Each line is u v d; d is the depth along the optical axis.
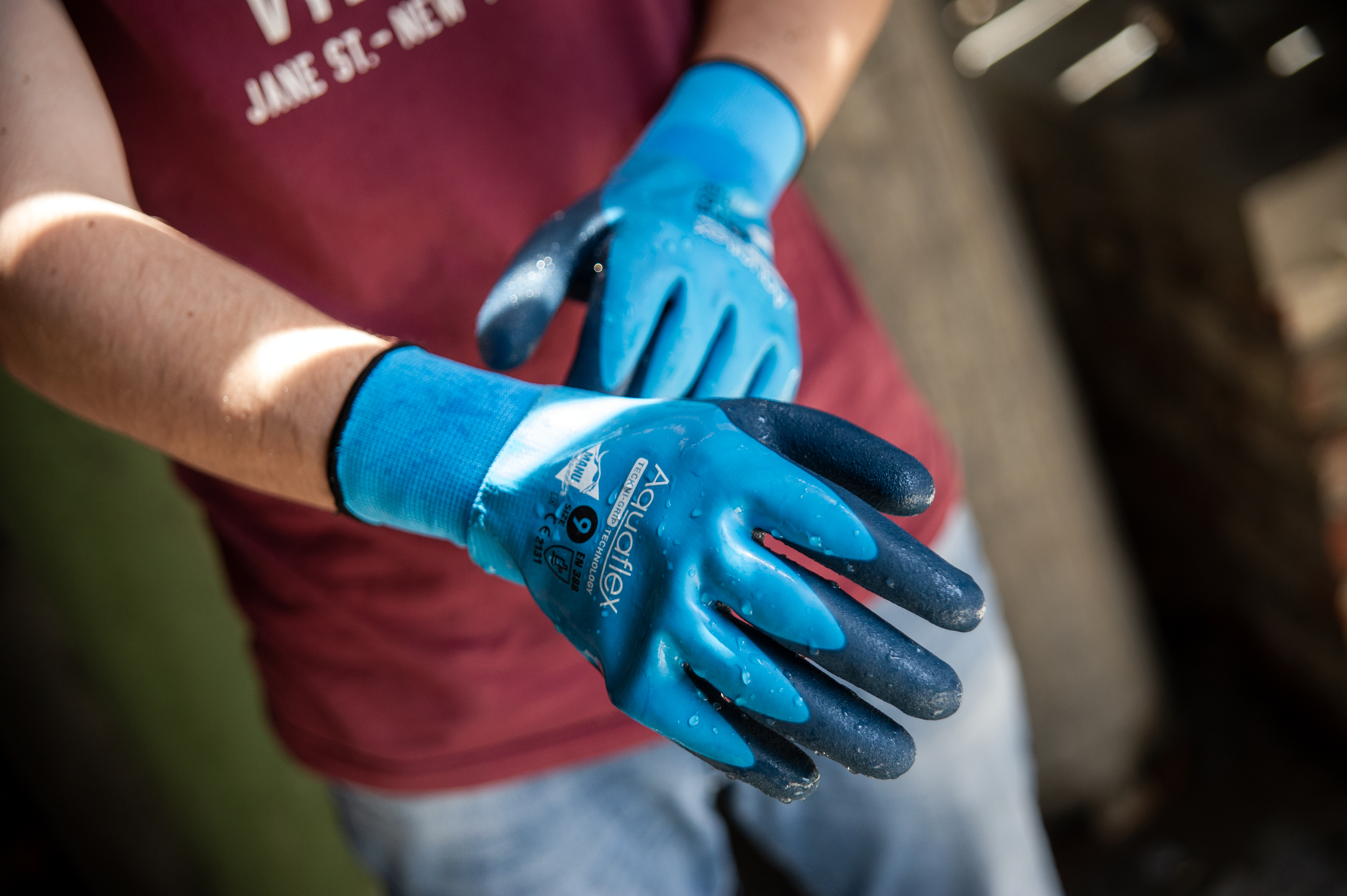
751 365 0.79
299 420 0.73
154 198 0.82
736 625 0.69
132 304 0.72
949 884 1.11
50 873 1.73
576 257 0.79
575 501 0.69
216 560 1.36
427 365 0.74
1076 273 1.97
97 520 1.32
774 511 0.68
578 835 0.98
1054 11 1.94
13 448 1.28
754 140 0.86
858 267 1.38
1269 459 1.63
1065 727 1.70
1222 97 1.55
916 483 0.68
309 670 0.93
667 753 0.98
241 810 1.53
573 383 0.77
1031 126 1.87
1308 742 1.81
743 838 1.82
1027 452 1.54
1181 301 1.67
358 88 0.80
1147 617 1.79
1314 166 1.39
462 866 0.98
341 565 0.88
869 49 1.29
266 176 0.80
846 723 0.67
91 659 1.44
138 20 0.76
